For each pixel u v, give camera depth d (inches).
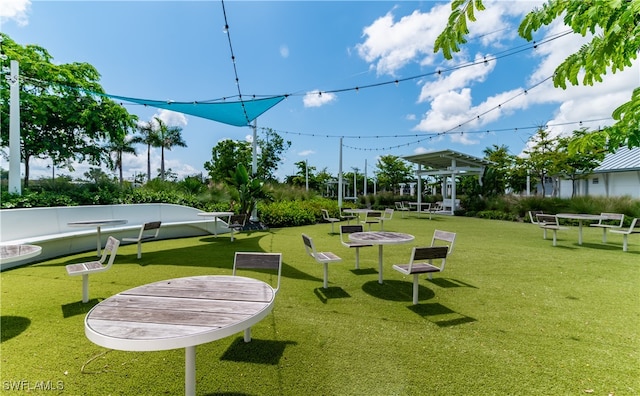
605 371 87.7
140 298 78.7
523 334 110.7
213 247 276.5
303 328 115.9
